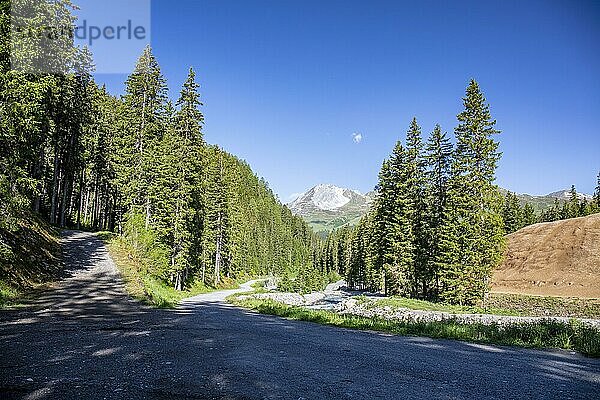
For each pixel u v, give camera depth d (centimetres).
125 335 1029
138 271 2986
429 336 1347
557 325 1399
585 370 817
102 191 5788
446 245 3638
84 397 505
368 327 1570
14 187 1859
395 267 4250
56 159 4109
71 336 972
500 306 4659
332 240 14850
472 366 813
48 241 2908
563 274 5956
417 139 4334
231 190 6738
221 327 1340
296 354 868
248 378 633
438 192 4225
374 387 617
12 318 1234
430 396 580
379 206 4644
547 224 7488
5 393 506
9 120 1705
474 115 3753
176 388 560
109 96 5481
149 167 4106
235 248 6869
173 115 4441
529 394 609
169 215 4212
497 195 3631
